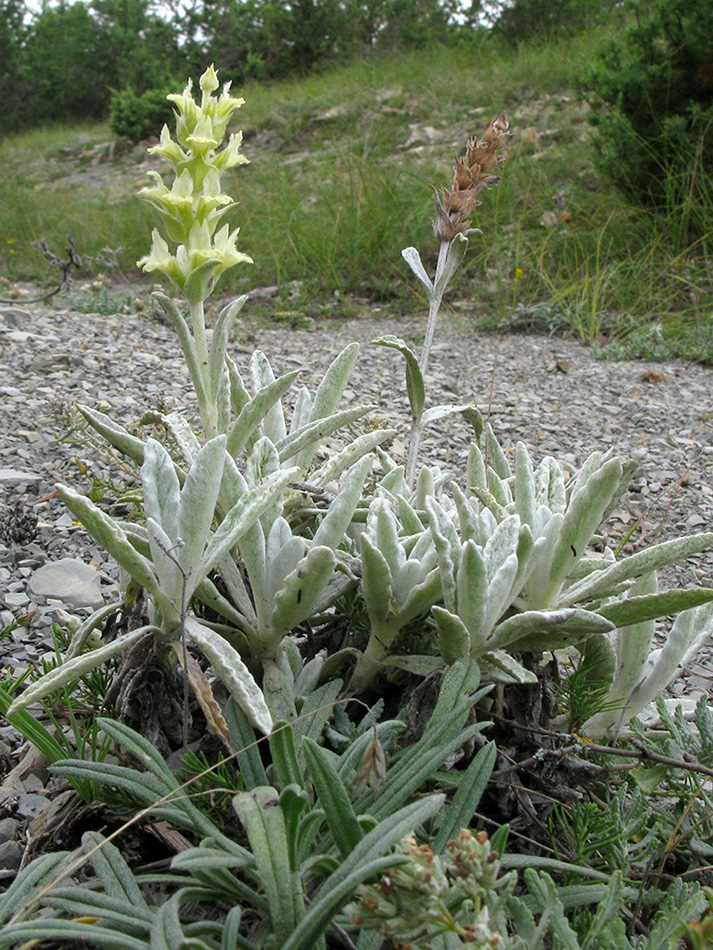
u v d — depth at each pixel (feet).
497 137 1.04
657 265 3.89
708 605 0.93
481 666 0.78
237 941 0.58
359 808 0.65
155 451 0.74
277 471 0.78
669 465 2.22
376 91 7.20
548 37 7.51
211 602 0.79
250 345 3.21
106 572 1.46
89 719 0.90
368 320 3.83
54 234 5.18
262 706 0.65
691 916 0.62
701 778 0.83
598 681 0.88
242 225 4.68
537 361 3.20
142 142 9.06
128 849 0.74
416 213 4.37
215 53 12.08
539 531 0.83
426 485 0.95
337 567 0.85
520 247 4.12
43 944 0.65
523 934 0.59
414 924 0.51
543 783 0.79
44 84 14.38
